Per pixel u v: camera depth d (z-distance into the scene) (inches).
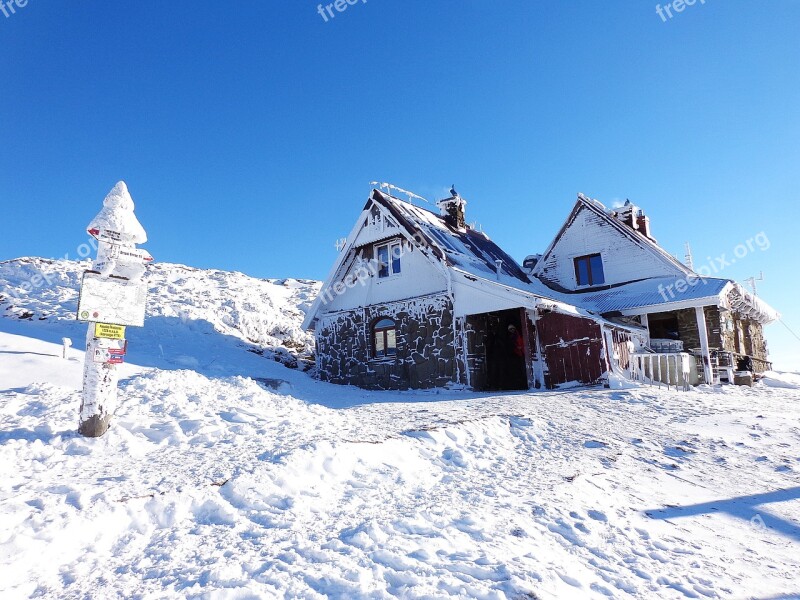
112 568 137.9
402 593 125.6
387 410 422.3
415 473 236.1
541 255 979.9
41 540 143.4
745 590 149.9
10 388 380.5
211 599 119.8
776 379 785.6
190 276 1213.7
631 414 404.2
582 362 605.9
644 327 748.0
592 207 900.0
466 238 906.1
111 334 267.3
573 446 304.2
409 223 725.9
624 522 194.1
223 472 206.8
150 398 344.2
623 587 143.8
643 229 970.1
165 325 791.1
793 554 182.1
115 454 240.5
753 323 957.2
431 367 689.0
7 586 123.7
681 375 592.7
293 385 565.9
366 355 764.6
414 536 160.2
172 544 151.4
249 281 1362.0
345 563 139.1
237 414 323.9
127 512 166.4
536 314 651.5
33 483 190.4
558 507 196.9
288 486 198.1
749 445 323.3
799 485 255.0
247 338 870.4
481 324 706.2
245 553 145.4
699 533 193.2
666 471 269.9
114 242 272.8
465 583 131.0
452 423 308.0
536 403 457.1
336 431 295.7
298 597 121.6
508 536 164.9
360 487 211.3
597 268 893.8
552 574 140.8
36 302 798.5
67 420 285.6
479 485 223.3
